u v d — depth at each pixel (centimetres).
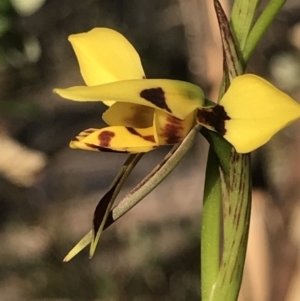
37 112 39
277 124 11
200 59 25
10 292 36
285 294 21
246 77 11
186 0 30
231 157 12
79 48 13
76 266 37
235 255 12
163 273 37
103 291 36
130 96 11
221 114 11
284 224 21
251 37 12
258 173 22
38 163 27
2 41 25
